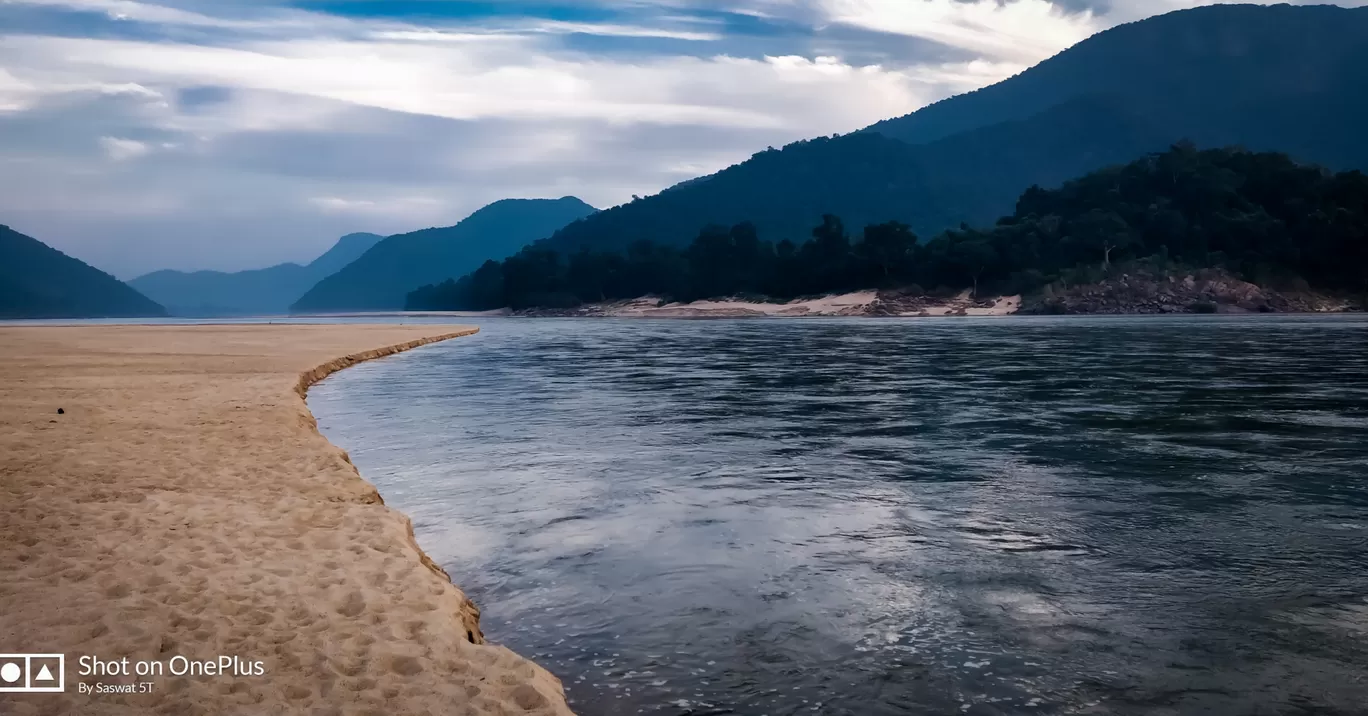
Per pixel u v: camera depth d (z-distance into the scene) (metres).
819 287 188.62
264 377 29.66
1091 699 6.41
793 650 7.36
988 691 6.56
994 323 105.81
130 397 22.91
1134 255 158.38
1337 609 8.09
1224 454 16.02
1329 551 9.88
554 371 38.25
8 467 13.16
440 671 6.33
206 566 8.48
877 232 183.25
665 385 31.05
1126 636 7.53
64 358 40.31
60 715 5.43
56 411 19.75
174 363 37.00
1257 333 68.50
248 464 13.71
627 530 11.14
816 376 33.88
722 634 7.73
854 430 19.50
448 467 15.66
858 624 7.88
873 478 14.16
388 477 14.89
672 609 8.35
